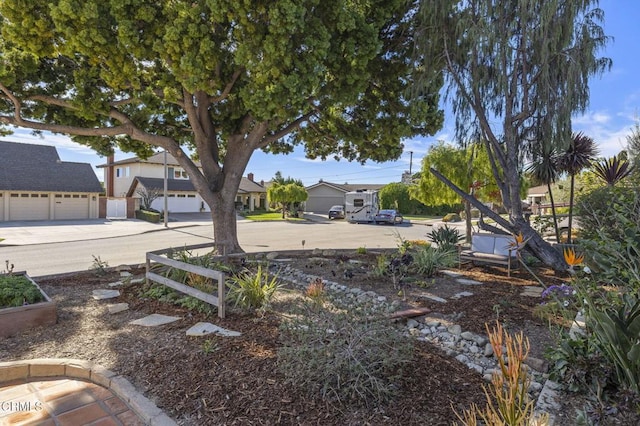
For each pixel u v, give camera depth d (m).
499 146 7.48
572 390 2.36
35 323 3.75
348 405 2.28
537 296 4.99
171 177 31.41
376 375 2.49
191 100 7.41
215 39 5.96
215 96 7.38
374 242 14.12
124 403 2.49
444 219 27.48
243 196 38.38
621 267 2.99
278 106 5.89
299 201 29.84
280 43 5.43
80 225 20.25
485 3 6.45
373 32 6.29
